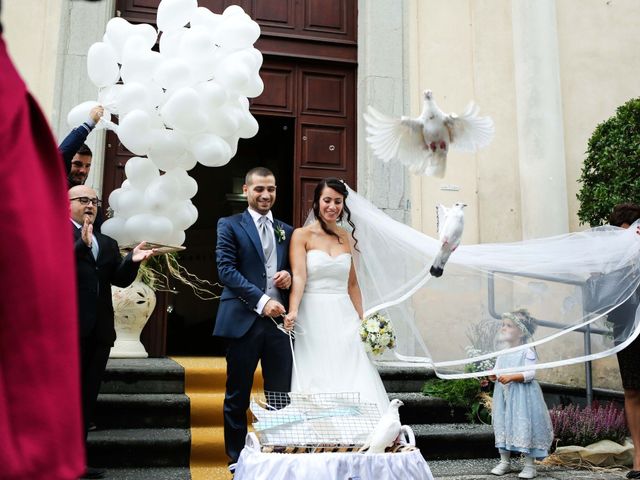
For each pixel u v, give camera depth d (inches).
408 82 251.6
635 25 255.3
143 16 241.3
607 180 207.0
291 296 133.2
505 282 156.6
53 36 224.7
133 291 201.0
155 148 136.8
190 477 142.4
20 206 26.9
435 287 157.4
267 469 100.0
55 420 26.7
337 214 138.2
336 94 257.9
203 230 409.1
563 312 153.6
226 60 141.0
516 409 155.7
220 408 176.6
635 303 149.6
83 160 146.9
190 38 137.3
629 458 173.3
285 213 377.1
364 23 256.2
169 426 166.4
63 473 26.5
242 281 134.3
